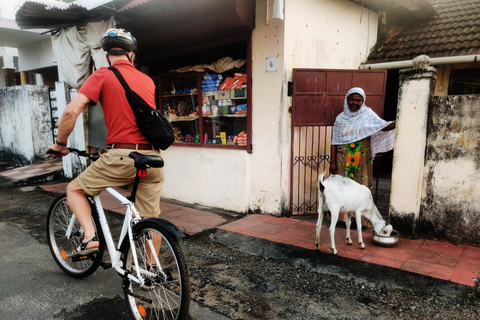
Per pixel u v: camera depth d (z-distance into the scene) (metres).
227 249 3.91
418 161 3.84
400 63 5.98
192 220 4.82
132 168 2.53
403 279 3.04
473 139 3.54
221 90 5.33
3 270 3.41
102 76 2.50
